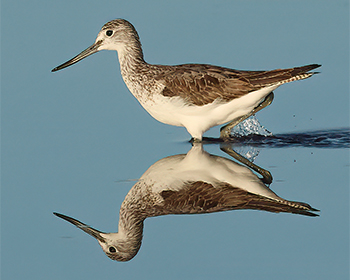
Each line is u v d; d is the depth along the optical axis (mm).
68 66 15391
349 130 15688
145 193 12117
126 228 11414
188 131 14852
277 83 14117
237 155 13953
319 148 14258
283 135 15453
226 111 14453
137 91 14859
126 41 14898
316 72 14047
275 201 11578
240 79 14258
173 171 12992
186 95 14203
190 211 11414
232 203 11570
